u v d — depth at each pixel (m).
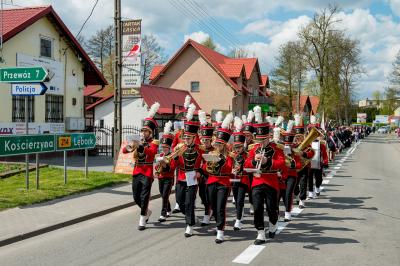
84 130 24.30
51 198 10.86
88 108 33.00
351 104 76.50
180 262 6.51
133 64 15.68
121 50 15.79
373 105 155.38
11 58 19.20
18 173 14.13
